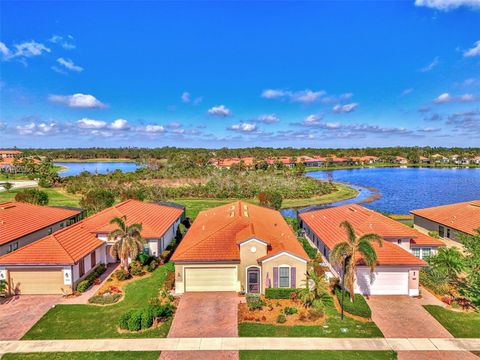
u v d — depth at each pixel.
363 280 25.50
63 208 43.97
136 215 35.94
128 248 27.59
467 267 26.58
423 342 19.20
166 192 73.25
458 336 19.81
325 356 17.75
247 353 17.98
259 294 25.14
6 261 25.19
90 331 20.23
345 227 22.22
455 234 35.59
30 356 17.75
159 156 195.00
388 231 30.41
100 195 48.28
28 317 22.05
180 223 44.97
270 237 28.33
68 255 25.73
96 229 32.06
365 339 19.44
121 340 19.27
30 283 25.61
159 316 21.53
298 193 76.88
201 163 132.62
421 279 27.42
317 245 35.94
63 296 25.22
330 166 172.75
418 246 30.50
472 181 110.62
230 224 29.52
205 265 25.84
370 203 72.56
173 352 18.08
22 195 49.50
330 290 26.02
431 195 82.62
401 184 103.62
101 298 24.31
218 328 20.56
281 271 25.03
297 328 20.53
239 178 85.06
